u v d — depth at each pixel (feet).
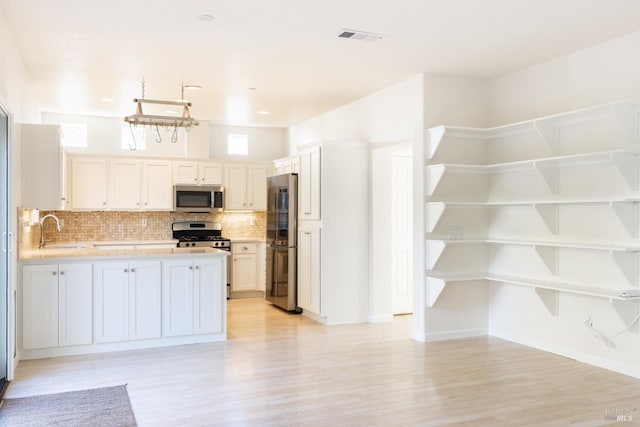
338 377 13.12
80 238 24.53
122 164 24.27
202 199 25.54
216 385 12.44
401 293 22.18
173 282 16.14
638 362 13.10
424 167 17.06
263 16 12.30
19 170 14.73
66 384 12.47
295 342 16.79
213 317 16.70
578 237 14.62
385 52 14.98
